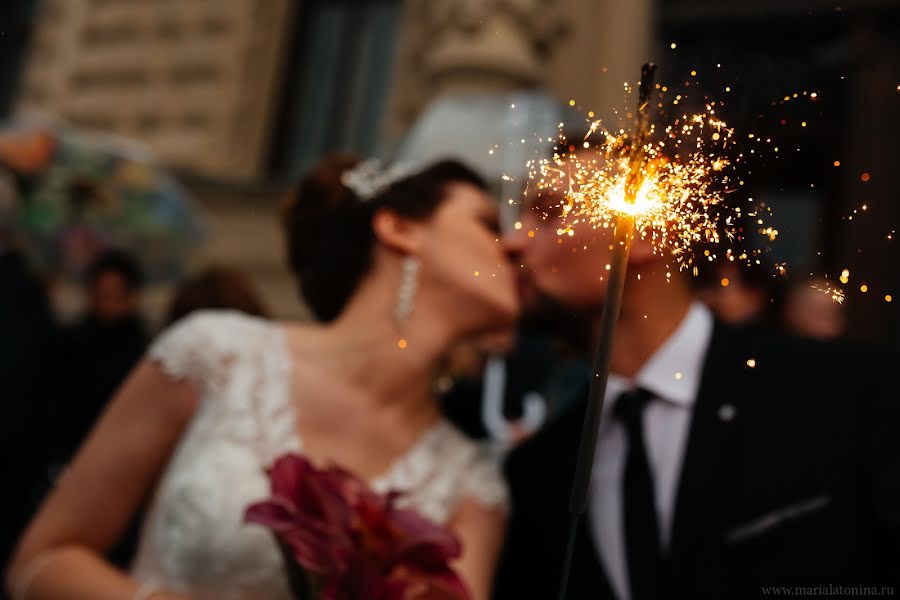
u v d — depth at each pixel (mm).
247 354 1183
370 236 1248
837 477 1078
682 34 5875
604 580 1188
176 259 4113
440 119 2863
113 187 3863
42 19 7281
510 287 1172
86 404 2936
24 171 3719
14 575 1102
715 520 1105
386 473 1160
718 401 1165
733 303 2271
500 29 5277
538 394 2297
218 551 1037
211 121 6660
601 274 1141
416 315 1191
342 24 6828
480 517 1196
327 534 896
